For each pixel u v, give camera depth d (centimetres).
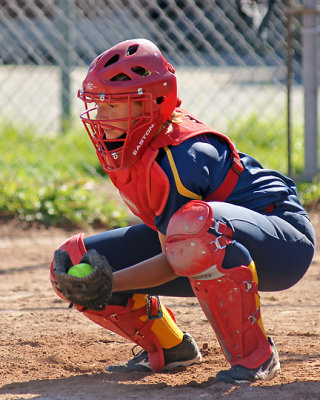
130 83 810
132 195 870
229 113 3278
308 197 2142
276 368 867
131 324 938
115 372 973
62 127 3042
